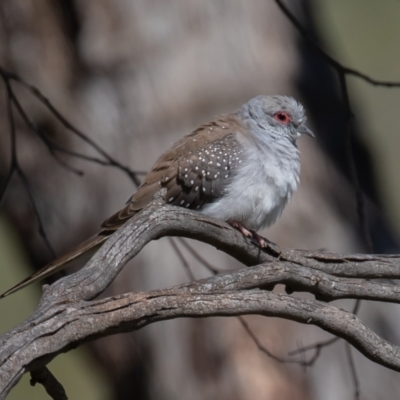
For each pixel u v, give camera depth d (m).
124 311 6.79
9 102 10.61
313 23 15.60
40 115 13.77
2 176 13.98
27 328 6.54
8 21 13.80
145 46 14.07
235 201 9.97
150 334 13.66
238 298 7.16
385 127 22.67
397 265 8.67
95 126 13.91
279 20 14.66
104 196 13.91
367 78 10.03
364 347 7.48
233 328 13.27
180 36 14.14
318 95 14.62
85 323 6.66
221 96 13.88
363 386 13.27
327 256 8.59
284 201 10.31
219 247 8.39
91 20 14.14
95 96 13.99
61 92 13.87
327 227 13.62
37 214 10.46
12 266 20.84
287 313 7.32
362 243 13.77
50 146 11.03
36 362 6.48
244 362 13.09
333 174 14.21
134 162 13.80
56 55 13.96
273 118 10.51
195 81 13.96
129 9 14.14
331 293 8.05
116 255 7.33
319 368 13.18
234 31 14.27
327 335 13.27
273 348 13.09
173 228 7.81
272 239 13.39
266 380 12.99
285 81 14.20
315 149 14.20
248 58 14.14
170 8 14.19
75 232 14.03
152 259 13.56
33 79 13.77
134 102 13.95
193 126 13.77
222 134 10.20
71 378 19.97
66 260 8.88
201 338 13.38
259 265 7.82
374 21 21.67
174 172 9.93
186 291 7.12
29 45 13.84
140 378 13.89
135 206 9.78
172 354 13.52
